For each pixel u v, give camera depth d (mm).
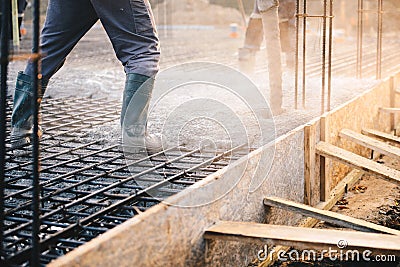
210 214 2234
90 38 11086
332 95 4812
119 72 6340
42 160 3023
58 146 3312
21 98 3193
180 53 8148
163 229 1951
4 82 1807
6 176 2820
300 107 4293
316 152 3268
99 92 5078
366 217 3227
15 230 2102
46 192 2584
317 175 3303
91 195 2418
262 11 3867
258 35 5516
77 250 1646
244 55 5602
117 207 2297
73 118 4035
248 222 2375
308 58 7422
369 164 3113
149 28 3141
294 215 3012
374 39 10836
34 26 1787
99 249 1688
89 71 6383
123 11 3078
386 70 6465
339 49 8922
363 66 6848
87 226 2182
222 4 15414
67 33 3273
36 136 1739
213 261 2268
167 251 1979
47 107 4449
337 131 3646
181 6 15305
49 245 1987
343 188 3600
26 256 1871
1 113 1808
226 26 14547
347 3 11648
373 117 4445
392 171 3051
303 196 3178
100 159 3062
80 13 3242
